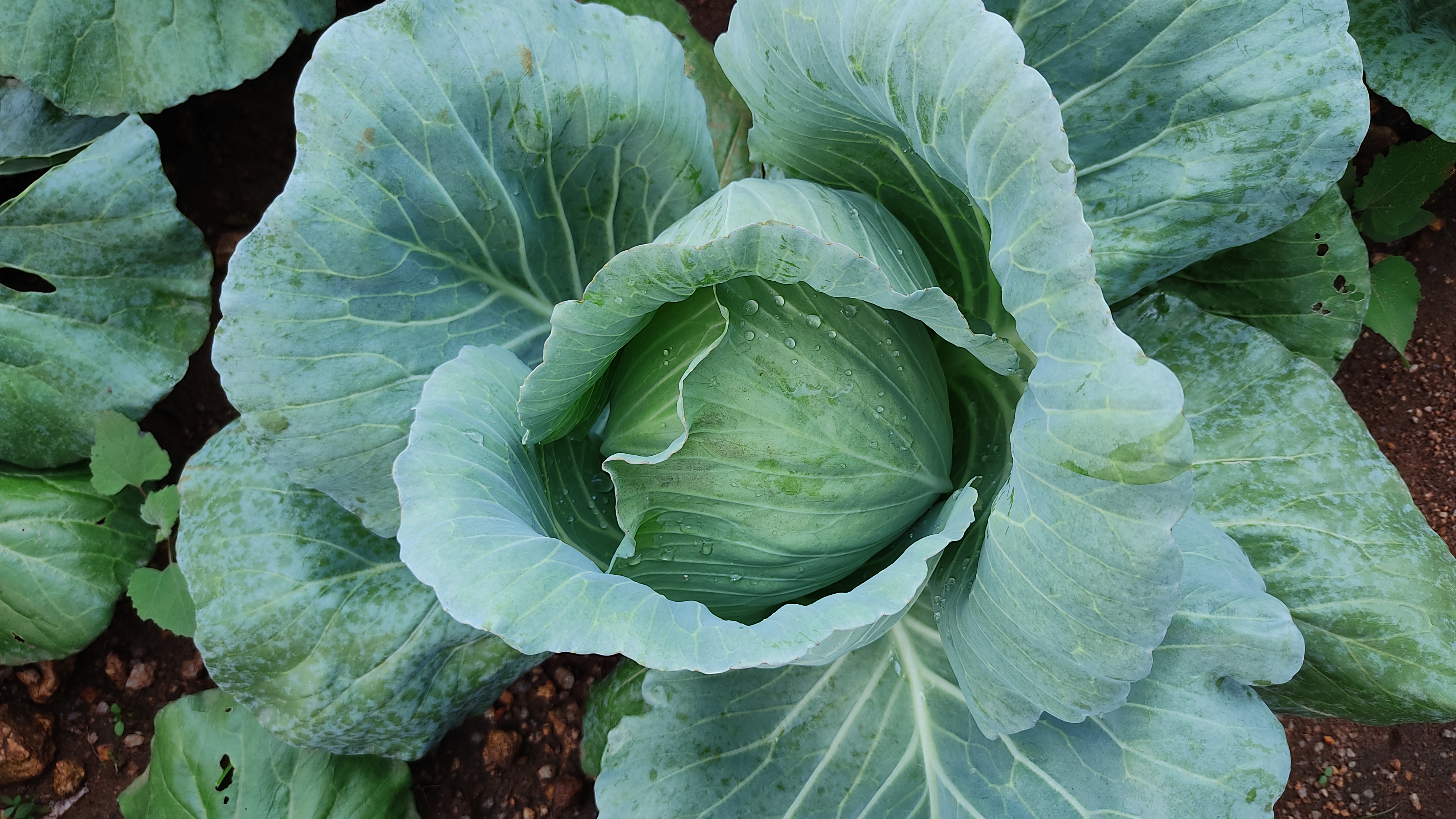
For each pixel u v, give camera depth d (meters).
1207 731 0.48
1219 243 0.50
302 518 0.56
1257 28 0.46
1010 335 0.52
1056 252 0.39
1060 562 0.42
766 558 0.48
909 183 0.50
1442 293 0.71
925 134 0.43
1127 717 0.49
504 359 0.51
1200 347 0.54
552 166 0.51
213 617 0.55
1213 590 0.47
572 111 0.50
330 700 0.56
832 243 0.39
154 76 0.60
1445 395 0.71
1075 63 0.48
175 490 0.64
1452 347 0.70
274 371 0.49
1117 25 0.47
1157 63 0.47
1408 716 0.51
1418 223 0.68
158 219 0.60
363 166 0.47
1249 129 0.48
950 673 0.54
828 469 0.46
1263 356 0.54
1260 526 0.52
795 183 0.47
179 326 0.63
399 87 0.47
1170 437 0.38
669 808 0.52
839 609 0.42
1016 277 0.41
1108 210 0.51
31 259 0.59
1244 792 0.47
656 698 0.54
